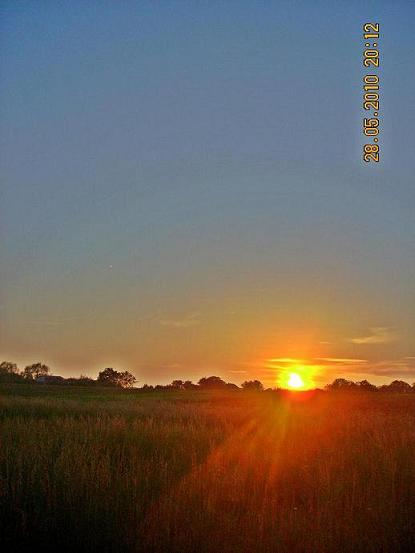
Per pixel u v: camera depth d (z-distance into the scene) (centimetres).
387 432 1220
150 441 1136
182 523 661
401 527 676
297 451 1015
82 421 1445
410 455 981
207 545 624
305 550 625
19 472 771
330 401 3378
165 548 625
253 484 833
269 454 974
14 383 6519
